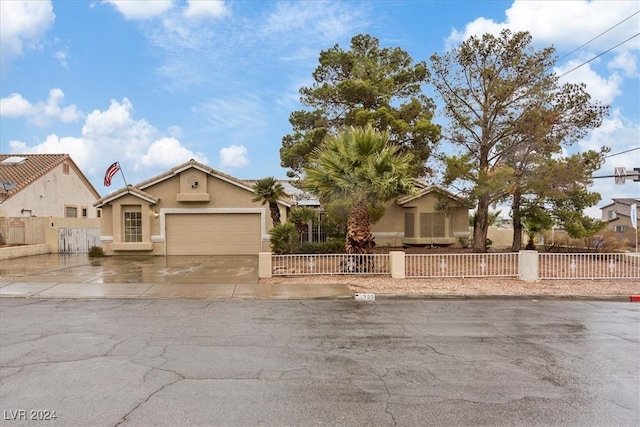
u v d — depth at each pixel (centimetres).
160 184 2217
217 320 864
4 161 3053
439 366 592
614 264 1431
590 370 580
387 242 2347
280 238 1733
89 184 3522
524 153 1834
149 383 523
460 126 1966
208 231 2219
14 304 1020
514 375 559
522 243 2472
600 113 1747
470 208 2147
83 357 621
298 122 2278
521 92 1852
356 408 457
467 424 423
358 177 1338
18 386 512
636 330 800
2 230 2341
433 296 1129
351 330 790
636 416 442
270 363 600
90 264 1770
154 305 1012
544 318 899
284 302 1060
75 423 421
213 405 462
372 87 2055
